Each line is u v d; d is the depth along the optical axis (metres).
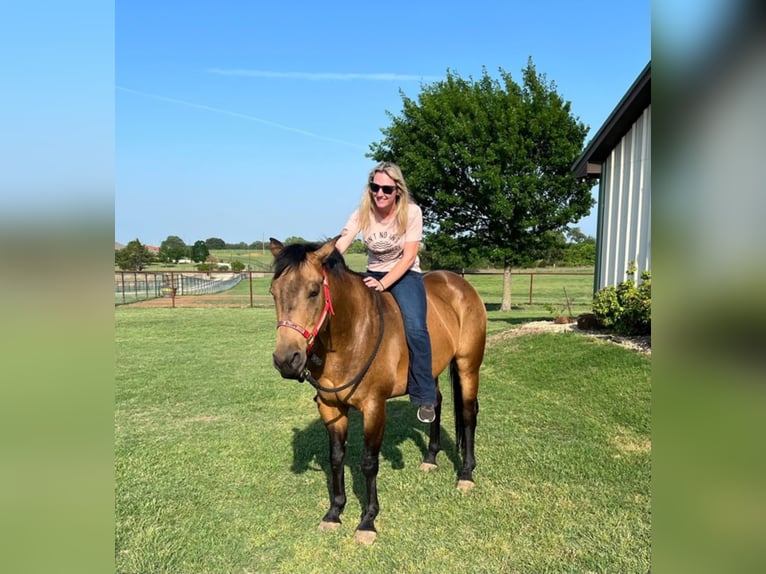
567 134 16.33
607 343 7.28
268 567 2.89
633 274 8.45
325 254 2.73
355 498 3.67
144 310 18.05
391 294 3.41
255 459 4.41
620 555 2.87
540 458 4.20
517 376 6.87
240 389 6.95
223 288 30.69
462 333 3.93
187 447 4.72
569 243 18.39
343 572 2.84
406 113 17.94
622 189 8.88
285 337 2.51
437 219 17.81
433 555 2.95
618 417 5.10
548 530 3.15
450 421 5.48
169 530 3.26
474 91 17.39
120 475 4.09
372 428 3.15
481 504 3.49
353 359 3.02
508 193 15.84
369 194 3.39
